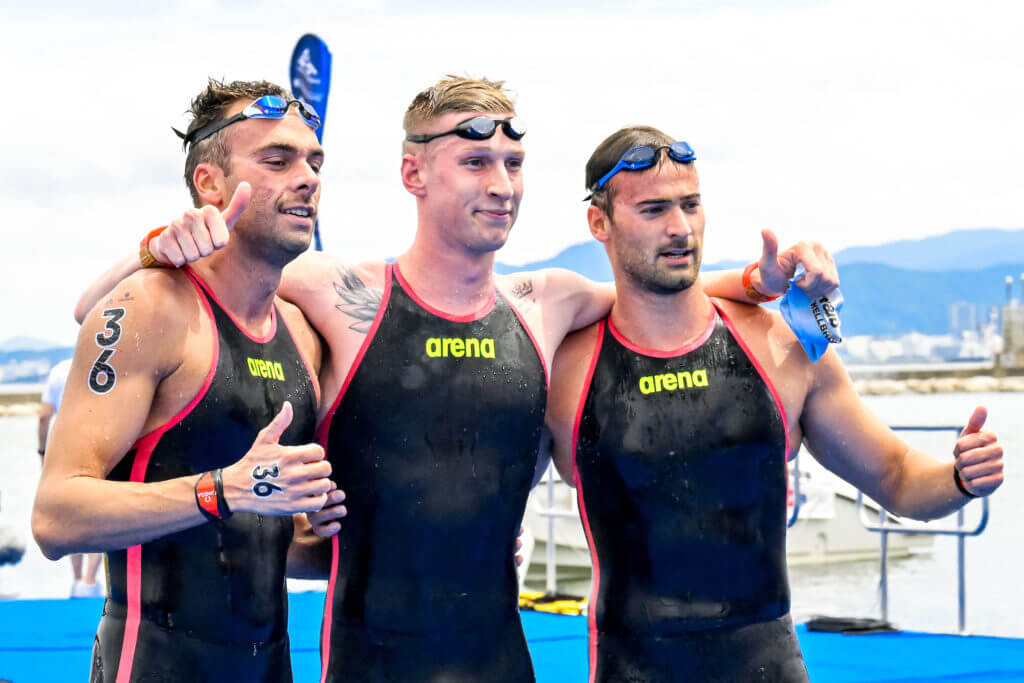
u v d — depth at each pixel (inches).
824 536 486.0
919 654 195.0
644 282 122.1
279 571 106.7
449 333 115.3
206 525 101.0
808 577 484.1
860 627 223.3
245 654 103.0
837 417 128.5
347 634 113.7
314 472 89.7
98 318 98.1
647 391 123.0
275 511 89.6
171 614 100.0
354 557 114.2
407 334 115.0
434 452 112.6
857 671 180.5
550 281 126.3
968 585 497.0
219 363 101.3
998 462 118.3
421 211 117.6
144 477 99.0
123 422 95.9
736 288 129.8
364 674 112.0
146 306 97.9
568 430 125.9
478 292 118.1
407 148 118.5
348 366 114.2
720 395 122.5
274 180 102.6
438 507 112.0
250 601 103.1
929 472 125.2
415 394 113.0
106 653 101.0
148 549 100.4
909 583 500.7
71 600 261.0
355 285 117.8
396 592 112.2
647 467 121.0
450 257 115.9
